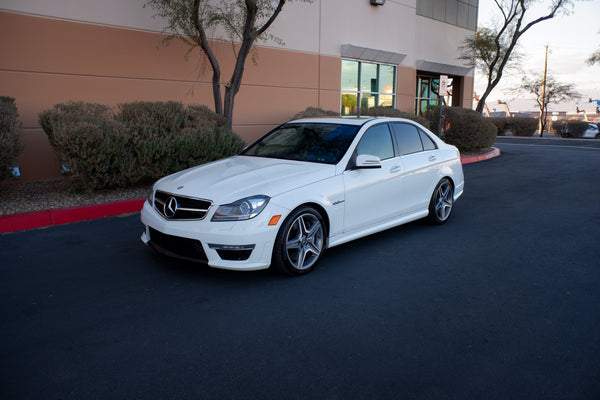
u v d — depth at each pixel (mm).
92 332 3090
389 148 5238
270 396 2436
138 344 2949
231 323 3252
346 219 4539
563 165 13180
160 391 2463
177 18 8305
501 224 6219
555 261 4691
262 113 11766
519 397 2459
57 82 8367
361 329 3197
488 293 3861
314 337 3076
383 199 4984
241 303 3582
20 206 6062
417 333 3152
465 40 19891
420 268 4449
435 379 2609
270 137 5512
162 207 4148
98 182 6699
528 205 7500
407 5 15961
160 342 2979
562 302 3693
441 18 18734
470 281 4125
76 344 2934
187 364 2729
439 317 3400
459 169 6371
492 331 3191
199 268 4316
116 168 6738
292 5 12055
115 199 6695
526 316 3434
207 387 2504
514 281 4137
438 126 15367
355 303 3623
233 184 4035
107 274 4129
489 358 2842
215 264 3785
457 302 3672
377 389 2508
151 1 9266
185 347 2922
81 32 8531
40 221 5672
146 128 6902
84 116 6465
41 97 8211
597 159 14922
